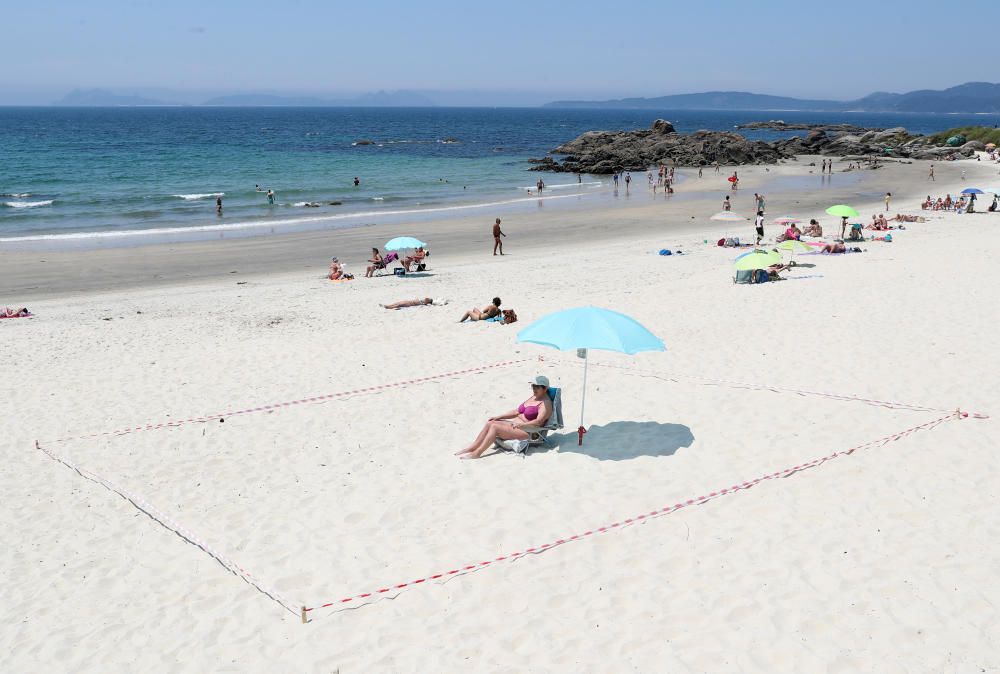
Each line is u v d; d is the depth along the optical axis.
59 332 17.36
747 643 6.07
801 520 7.87
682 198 54.12
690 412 11.01
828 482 8.63
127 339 16.62
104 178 63.19
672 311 17.14
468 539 7.87
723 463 9.30
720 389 11.87
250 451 10.34
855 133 192.50
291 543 7.95
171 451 10.39
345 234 36.56
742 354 13.60
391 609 6.75
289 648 6.31
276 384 13.12
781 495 8.41
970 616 6.23
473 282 23.05
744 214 43.75
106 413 11.92
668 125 104.94
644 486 8.83
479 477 9.29
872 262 22.33
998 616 6.20
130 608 7.00
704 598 6.68
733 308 17.11
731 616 6.41
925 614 6.29
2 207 45.59
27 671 6.20
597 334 9.00
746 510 8.13
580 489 8.84
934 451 9.22
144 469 9.85
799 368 12.65
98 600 7.15
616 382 12.48
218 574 7.47
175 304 21.09
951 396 10.95
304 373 13.69
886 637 6.04
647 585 6.93
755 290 18.97
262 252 31.66
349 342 15.83
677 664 5.87
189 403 12.28
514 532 7.96
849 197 52.19
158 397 12.62
